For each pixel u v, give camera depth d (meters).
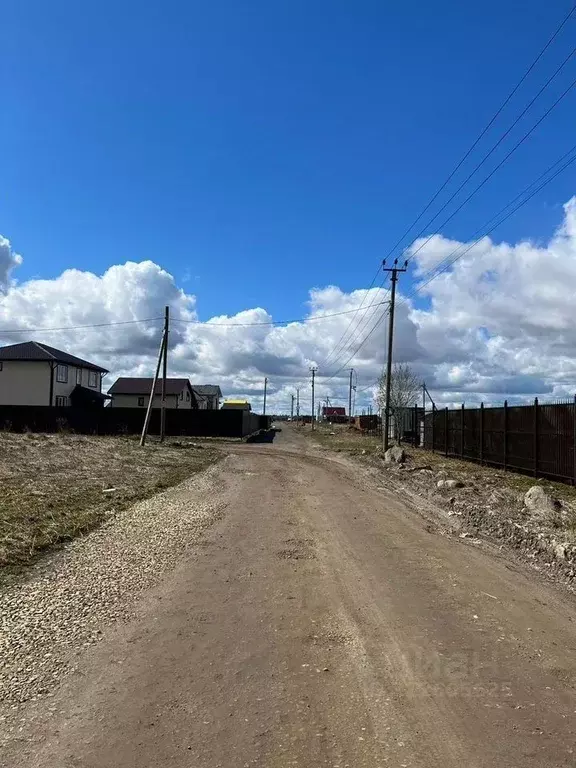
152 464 20.47
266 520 10.66
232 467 21.67
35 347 49.91
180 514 11.12
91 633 5.00
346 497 13.91
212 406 90.50
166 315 31.23
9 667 4.30
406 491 15.24
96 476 15.87
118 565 7.25
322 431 71.00
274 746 3.27
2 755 3.17
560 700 3.86
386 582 6.66
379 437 53.12
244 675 4.21
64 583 6.42
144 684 4.05
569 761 3.14
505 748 3.26
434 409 28.75
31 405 46.94
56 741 3.32
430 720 3.57
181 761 3.12
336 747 3.26
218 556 7.85
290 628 5.18
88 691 3.94
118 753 3.20
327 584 6.56
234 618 5.43
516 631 5.15
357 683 4.09
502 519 10.15
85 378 54.44
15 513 9.80
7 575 6.66
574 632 5.16
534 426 16.48
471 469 19.22
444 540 9.13
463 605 5.86
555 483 14.91
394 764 3.10
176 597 6.05
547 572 7.35
